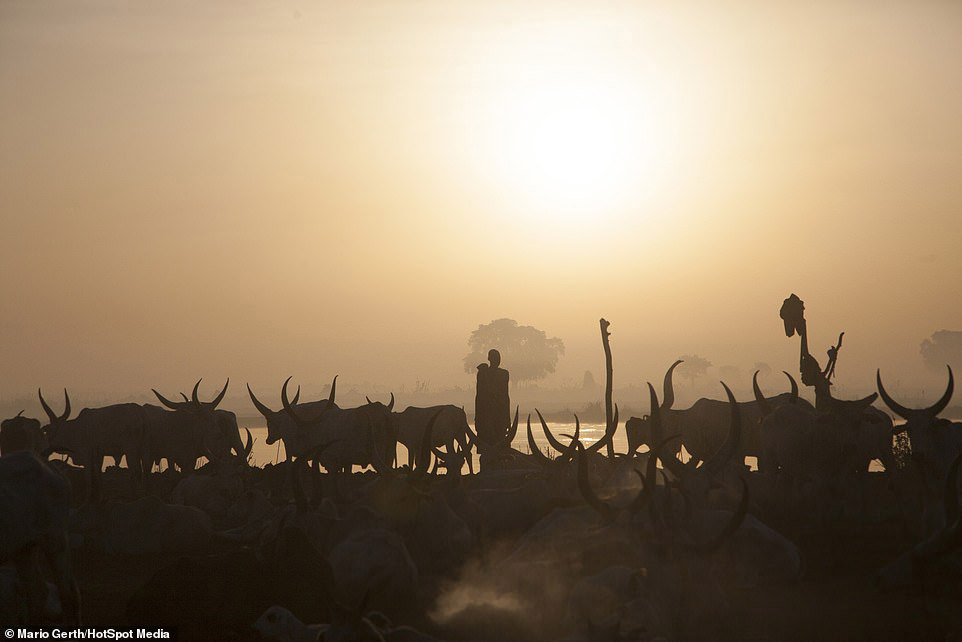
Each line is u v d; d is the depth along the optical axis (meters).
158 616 20.33
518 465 42.09
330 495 43.38
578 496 29.36
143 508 31.83
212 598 20.52
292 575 20.88
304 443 44.06
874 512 33.88
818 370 40.16
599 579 19.33
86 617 23.27
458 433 46.78
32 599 20.36
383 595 22.16
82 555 31.39
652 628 17.86
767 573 24.50
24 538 19.62
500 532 30.72
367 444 43.31
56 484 20.27
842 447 33.72
